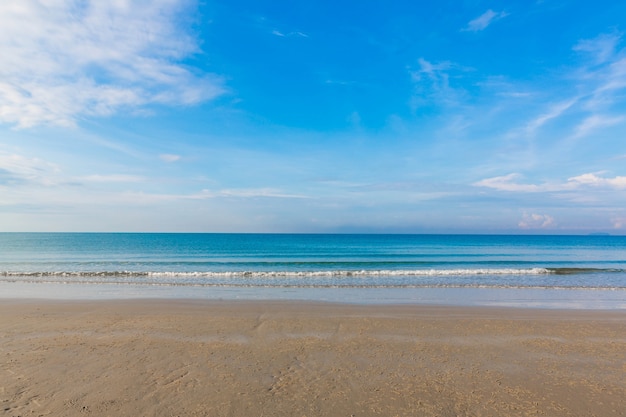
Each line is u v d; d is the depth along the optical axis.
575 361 7.04
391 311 11.44
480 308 12.05
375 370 6.45
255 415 4.81
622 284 18.73
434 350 7.61
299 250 51.16
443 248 59.47
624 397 5.51
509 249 59.09
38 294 14.66
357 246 63.69
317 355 7.18
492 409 5.10
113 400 5.13
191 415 4.77
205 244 67.19
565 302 13.80
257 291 15.94
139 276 21.20
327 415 4.85
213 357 6.97
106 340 7.93
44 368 6.27
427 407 5.13
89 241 77.69
